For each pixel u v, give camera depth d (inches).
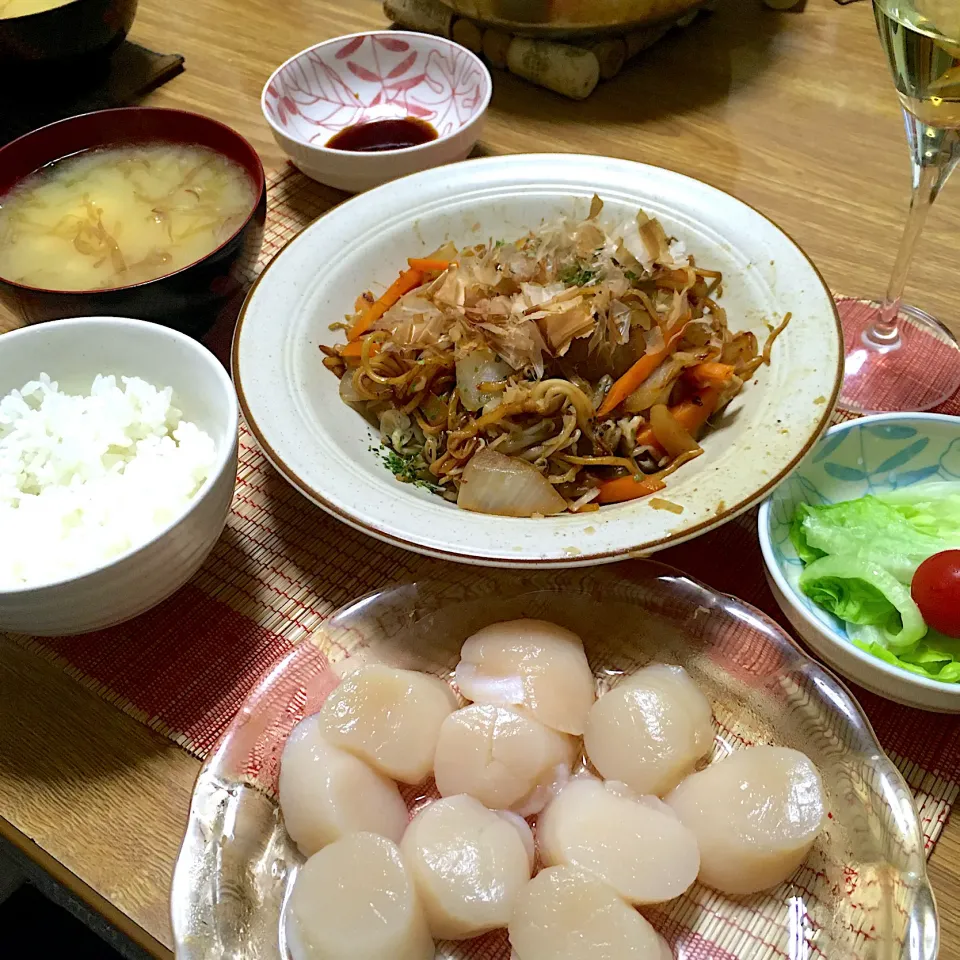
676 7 22.6
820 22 26.0
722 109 23.5
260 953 12.6
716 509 14.0
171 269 17.9
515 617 15.1
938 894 12.9
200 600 15.8
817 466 15.8
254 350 16.3
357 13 27.5
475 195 18.7
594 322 16.5
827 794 13.4
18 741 14.6
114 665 15.2
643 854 12.7
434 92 23.5
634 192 18.4
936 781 13.7
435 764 13.7
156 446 15.6
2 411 15.8
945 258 20.0
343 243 18.0
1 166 19.0
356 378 16.8
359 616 14.9
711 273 17.5
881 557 14.4
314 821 13.1
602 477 16.5
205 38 27.0
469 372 16.8
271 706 14.2
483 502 15.6
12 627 13.9
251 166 18.9
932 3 14.9
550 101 24.0
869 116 23.1
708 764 13.9
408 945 12.3
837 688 13.8
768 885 12.8
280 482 17.3
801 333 16.0
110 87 24.7
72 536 14.6
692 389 16.7
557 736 13.8
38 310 16.9
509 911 12.5
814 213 20.9
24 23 21.5
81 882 13.4
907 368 18.1
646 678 14.0
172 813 13.9
